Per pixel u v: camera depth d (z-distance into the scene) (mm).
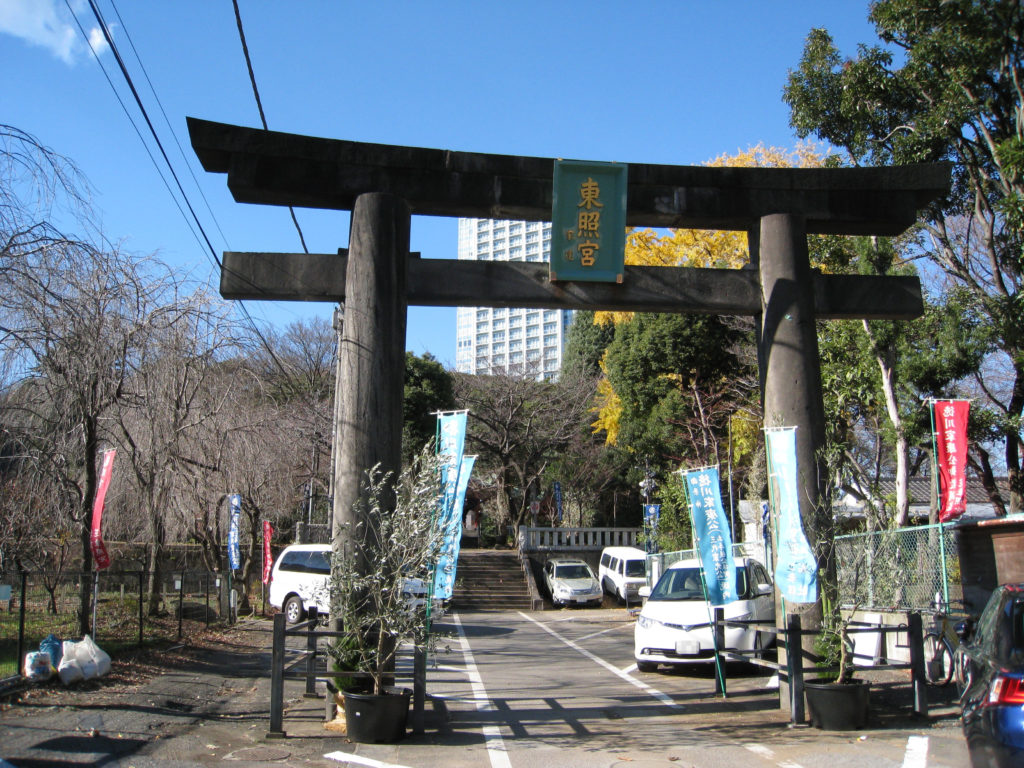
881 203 9938
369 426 8492
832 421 15961
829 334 16125
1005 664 5148
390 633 7621
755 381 25141
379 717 7492
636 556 30250
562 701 10023
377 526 8219
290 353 36031
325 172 9023
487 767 6719
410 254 9328
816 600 8367
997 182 14500
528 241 136125
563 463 40250
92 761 6438
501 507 41156
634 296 9602
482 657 15133
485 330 130625
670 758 7051
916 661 8547
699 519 10391
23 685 8945
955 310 14055
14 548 11031
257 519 20781
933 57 13984
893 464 22344
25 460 10195
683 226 10195
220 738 7621
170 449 14039
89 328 10219
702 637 11938
